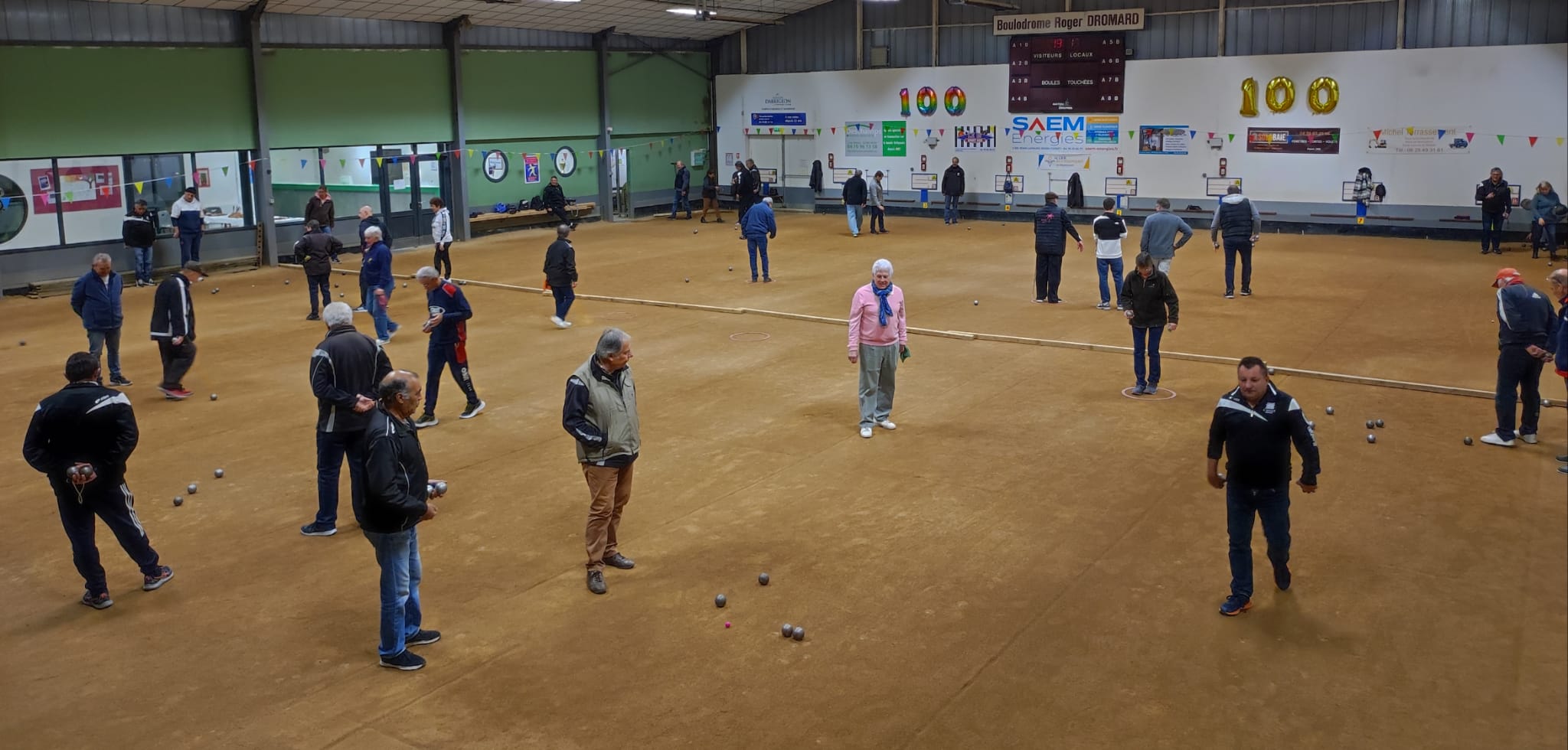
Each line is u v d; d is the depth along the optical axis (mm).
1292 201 25844
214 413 11828
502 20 26875
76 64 20156
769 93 32625
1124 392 12008
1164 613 6891
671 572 7617
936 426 10914
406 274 21547
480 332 15680
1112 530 8227
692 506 8852
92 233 21266
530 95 28688
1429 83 23906
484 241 26828
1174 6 26453
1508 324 9742
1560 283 9320
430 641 6648
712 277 20359
